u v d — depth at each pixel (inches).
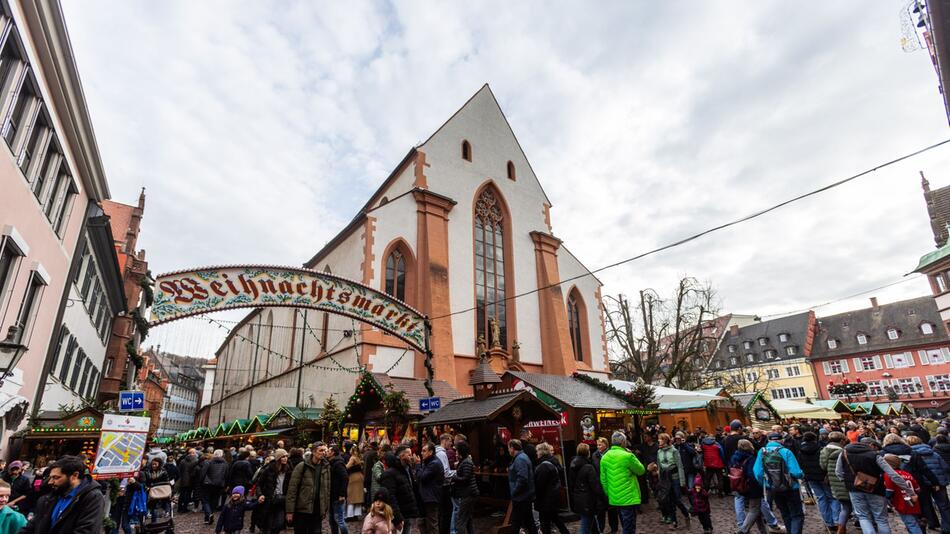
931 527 397.7
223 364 2209.6
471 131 1325.0
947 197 1499.8
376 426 722.2
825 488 396.2
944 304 1342.3
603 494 344.5
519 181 1391.5
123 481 413.7
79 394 834.2
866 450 323.0
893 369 2564.0
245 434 1052.5
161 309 520.1
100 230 738.8
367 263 1010.1
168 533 416.5
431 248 1082.1
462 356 1070.4
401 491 351.6
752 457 370.3
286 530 495.2
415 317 735.1
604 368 1350.9
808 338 2908.5
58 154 538.6
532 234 1337.4
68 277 630.5
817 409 1109.1
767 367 3019.2
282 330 1413.6
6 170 413.4
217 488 572.1
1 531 202.1
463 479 373.1
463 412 541.0
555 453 530.9
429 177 1179.9
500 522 468.1
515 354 1125.7
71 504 193.3
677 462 442.0
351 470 489.1
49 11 439.2
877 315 2751.0
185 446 1487.5
